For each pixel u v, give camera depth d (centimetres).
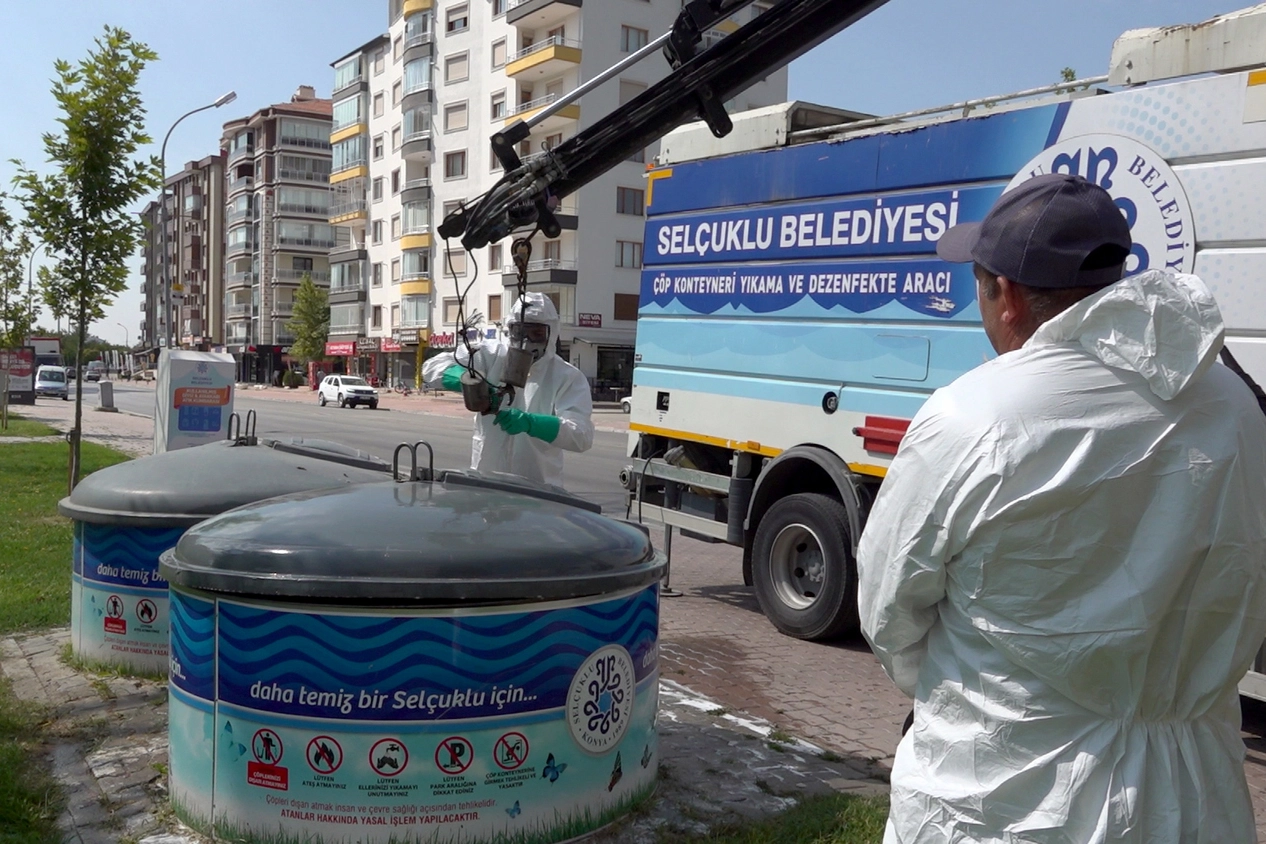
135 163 1148
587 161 475
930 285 625
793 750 459
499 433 539
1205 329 170
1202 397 177
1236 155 482
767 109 745
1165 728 176
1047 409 174
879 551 191
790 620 699
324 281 8575
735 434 765
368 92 6688
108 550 540
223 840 343
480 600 323
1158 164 509
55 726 468
